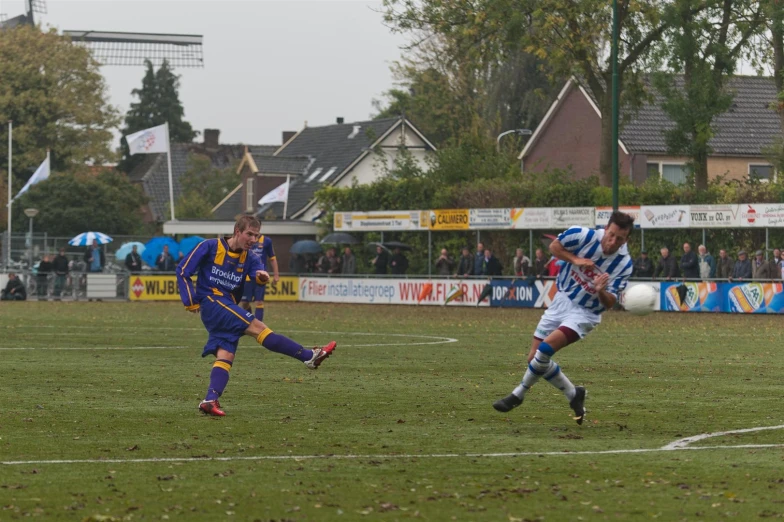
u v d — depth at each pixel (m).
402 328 43.72
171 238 75.50
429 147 112.62
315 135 122.25
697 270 55.47
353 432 16.52
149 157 163.25
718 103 65.12
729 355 30.77
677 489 12.25
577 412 17.17
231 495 11.87
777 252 52.78
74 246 80.06
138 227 111.75
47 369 26.30
